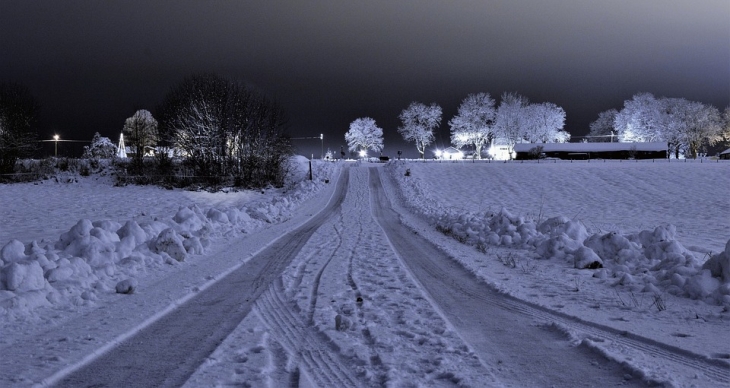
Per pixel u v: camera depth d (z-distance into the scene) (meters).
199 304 9.66
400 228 26.77
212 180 54.78
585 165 75.25
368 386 5.53
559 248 15.57
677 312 8.62
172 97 58.84
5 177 49.38
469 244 19.38
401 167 70.75
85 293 9.84
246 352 6.72
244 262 14.84
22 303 8.73
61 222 28.91
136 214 34.66
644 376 5.63
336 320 7.79
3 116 50.88
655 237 15.39
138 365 6.28
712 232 26.91
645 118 122.12
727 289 9.20
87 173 53.38
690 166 71.25
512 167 73.62
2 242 20.64
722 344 6.78
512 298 10.03
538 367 6.12
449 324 8.05
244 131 57.09
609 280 11.73
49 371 5.96
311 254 16.42
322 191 54.09
